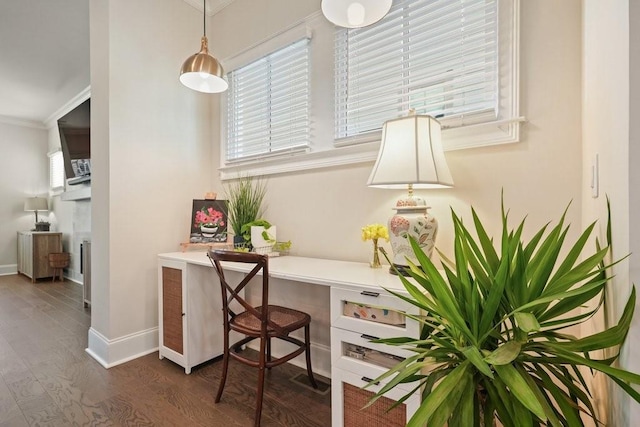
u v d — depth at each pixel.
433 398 0.79
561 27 1.33
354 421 1.34
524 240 1.41
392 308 1.23
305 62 2.19
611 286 0.84
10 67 3.86
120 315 2.26
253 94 2.54
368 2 1.42
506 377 0.75
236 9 2.65
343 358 1.36
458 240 0.99
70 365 2.20
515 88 1.43
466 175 1.57
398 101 1.83
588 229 0.87
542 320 0.89
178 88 2.63
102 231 2.29
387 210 1.81
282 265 1.78
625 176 0.70
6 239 5.63
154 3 2.48
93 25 2.40
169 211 2.55
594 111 1.03
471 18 1.58
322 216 2.09
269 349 2.05
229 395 1.83
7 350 2.45
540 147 1.38
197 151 2.75
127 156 2.31
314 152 2.11
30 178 5.84
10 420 1.60
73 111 4.22
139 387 1.91
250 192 2.47
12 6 2.75
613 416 0.81
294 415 1.66
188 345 2.09
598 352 1.00
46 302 3.88
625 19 0.69
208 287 2.20
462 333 0.91
